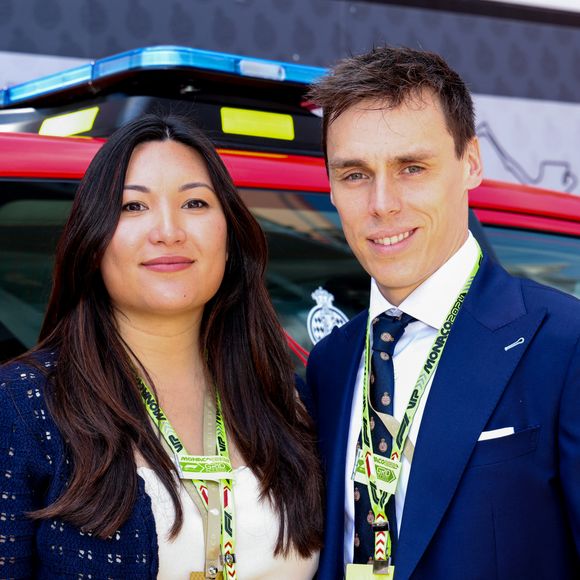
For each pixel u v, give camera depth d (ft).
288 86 7.57
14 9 15.38
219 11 17.16
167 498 5.16
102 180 5.33
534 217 8.19
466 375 5.10
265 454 5.57
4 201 6.03
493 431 4.94
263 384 5.87
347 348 5.92
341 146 5.27
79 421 5.08
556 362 4.91
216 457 5.45
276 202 6.98
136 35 16.56
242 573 5.38
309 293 7.03
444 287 5.36
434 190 5.22
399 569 4.91
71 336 5.39
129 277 5.37
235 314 5.96
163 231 5.30
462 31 19.34
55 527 4.91
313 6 17.98
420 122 5.14
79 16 16.02
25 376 5.13
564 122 20.81
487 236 7.96
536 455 4.89
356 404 5.70
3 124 7.72
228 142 7.26
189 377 5.83
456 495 4.93
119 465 5.06
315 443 5.90
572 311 5.06
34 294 6.13
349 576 5.05
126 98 7.13
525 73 20.16
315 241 7.12
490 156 19.74
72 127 7.34
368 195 5.28
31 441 4.96
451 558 4.88
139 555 4.97
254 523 5.43
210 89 7.47
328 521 5.52
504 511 4.87
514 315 5.17
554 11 20.45
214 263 5.56
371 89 5.11
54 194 6.20
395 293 5.46
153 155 5.41
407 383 5.38
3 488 4.83
